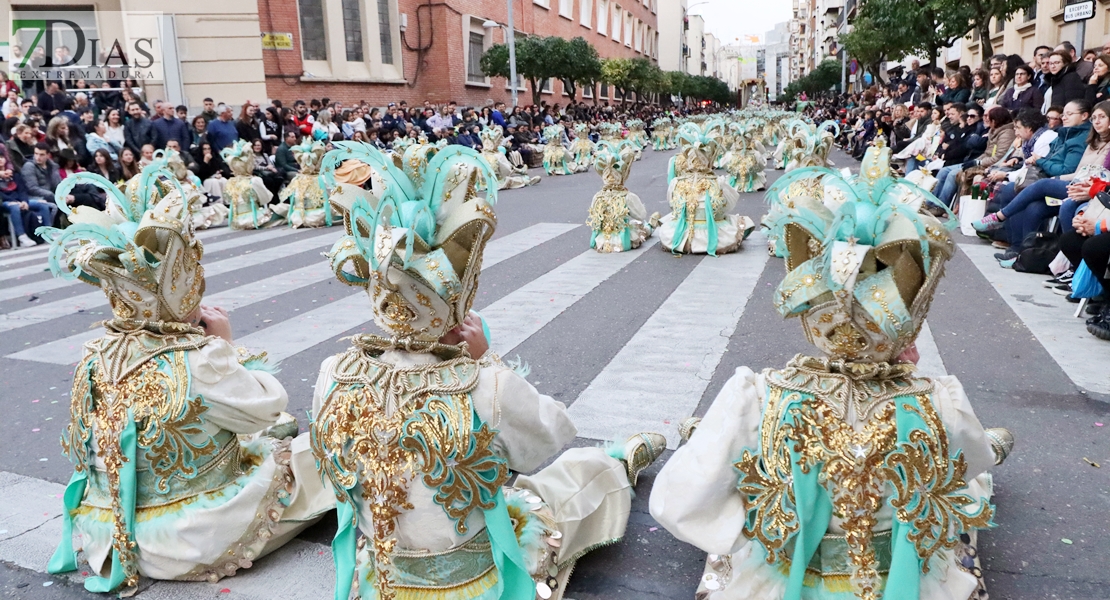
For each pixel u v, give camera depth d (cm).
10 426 424
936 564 206
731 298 621
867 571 189
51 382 496
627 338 529
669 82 5172
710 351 493
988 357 460
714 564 233
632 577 264
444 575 207
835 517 197
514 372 212
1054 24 1493
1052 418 373
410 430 194
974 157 988
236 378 256
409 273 189
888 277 181
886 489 192
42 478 360
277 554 280
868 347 190
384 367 199
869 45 2611
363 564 226
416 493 201
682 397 416
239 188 1138
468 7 2802
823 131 841
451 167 197
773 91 15350
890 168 193
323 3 2203
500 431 207
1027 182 723
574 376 459
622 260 794
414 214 188
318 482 285
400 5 2516
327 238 1034
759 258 775
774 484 196
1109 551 266
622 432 374
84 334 611
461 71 2783
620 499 277
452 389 198
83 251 237
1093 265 496
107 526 259
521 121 2405
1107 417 371
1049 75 941
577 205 1279
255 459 284
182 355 246
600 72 3136
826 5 6500
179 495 256
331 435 203
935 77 1670
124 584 259
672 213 831
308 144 1151
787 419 193
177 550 254
